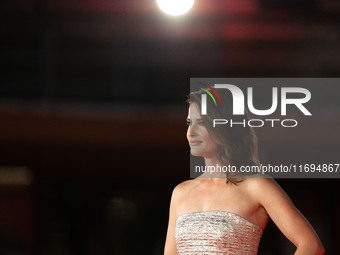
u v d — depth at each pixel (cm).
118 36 1195
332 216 1158
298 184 1104
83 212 1195
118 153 1064
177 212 242
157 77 1187
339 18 1182
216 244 226
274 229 1209
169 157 1073
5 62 1195
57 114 1019
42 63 1184
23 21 1211
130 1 1205
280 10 1192
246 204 232
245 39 1191
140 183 1193
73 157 1063
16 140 1020
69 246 1191
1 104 1006
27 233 1083
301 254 225
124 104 1085
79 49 1212
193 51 1191
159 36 1195
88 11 1213
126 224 1258
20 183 1085
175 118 1029
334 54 1170
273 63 1181
